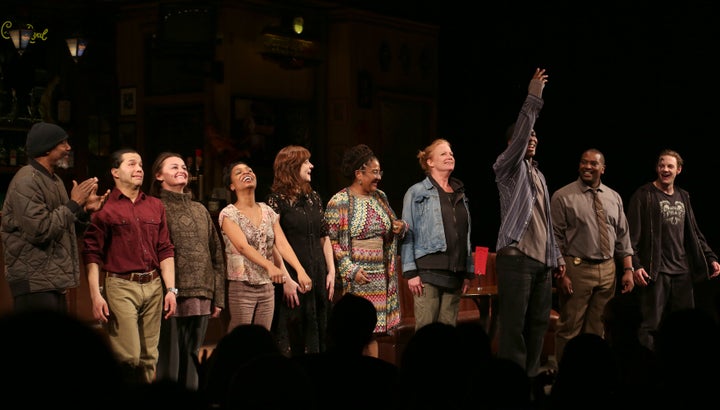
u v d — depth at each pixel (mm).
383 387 2660
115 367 1374
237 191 4719
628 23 9203
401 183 10844
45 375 1307
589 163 5578
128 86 9859
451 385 2574
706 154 8836
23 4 8578
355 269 4781
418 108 11016
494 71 10320
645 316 6180
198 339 4598
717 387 2732
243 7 9477
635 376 3123
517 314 4785
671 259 6199
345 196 4891
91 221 4305
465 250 4984
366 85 10305
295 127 10070
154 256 4398
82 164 9000
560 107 9695
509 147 4793
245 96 9531
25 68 8672
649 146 9164
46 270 4062
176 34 9023
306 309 4750
